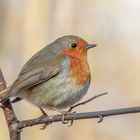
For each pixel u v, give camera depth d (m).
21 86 8.81
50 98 8.95
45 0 14.97
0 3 15.74
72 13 16.02
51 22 15.21
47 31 15.02
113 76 16.28
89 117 6.78
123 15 17.03
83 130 15.05
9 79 15.55
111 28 16.77
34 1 14.89
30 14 14.92
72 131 14.99
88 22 16.48
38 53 9.32
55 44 9.29
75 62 9.05
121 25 16.97
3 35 15.71
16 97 8.94
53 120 7.12
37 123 7.02
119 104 15.91
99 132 15.42
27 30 14.93
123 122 15.88
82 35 16.31
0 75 7.09
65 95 8.91
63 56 9.12
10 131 6.95
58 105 9.02
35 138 14.18
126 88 16.14
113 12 16.97
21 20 15.38
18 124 6.95
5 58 15.69
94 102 15.88
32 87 9.01
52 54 9.19
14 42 15.57
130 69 16.41
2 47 15.72
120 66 16.42
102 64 16.42
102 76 16.25
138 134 15.88
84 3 16.38
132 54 16.58
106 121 15.63
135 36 16.83
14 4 15.63
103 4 16.78
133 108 6.47
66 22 15.87
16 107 14.21
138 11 17.09
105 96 15.95
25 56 14.89
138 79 16.25
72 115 7.04
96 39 16.52
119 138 15.68
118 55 16.55
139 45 16.70
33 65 9.08
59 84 8.91
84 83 8.99
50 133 14.59
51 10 15.19
